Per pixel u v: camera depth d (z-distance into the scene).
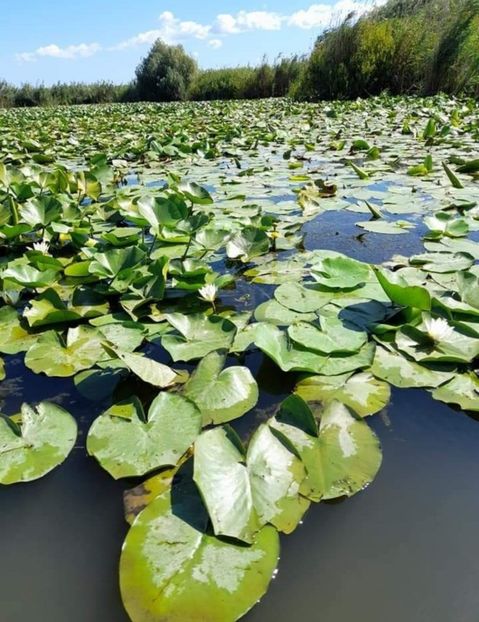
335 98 10.16
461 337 1.14
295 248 1.96
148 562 0.65
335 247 1.95
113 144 5.55
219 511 0.70
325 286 1.49
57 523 0.75
